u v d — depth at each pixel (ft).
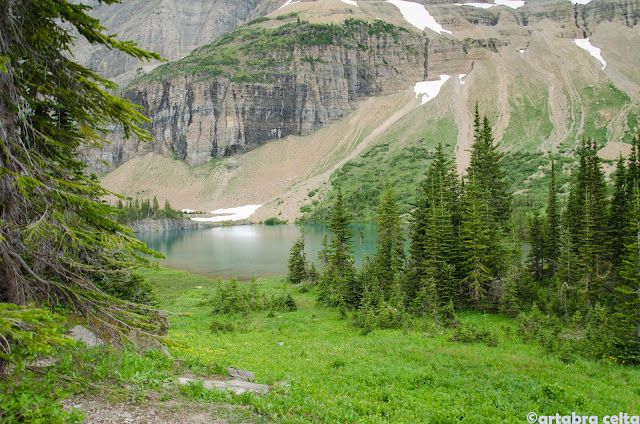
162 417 28.96
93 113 29.66
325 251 169.27
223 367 45.96
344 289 143.13
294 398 37.86
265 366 62.90
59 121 30.01
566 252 143.02
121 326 30.01
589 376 62.23
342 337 96.94
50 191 26.20
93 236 27.86
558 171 606.96
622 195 139.85
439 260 139.13
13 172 23.13
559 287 130.00
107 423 26.73
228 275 244.01
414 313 122.11
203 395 33.91
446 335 92.27
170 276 236.22
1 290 24.26
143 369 36.63
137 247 28.58
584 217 135.44
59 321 29.14
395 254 157.38
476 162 172.35
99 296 29.66
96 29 27.04
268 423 31.14
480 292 134.82
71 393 28.30
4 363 25.27
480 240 138.10
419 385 53.83
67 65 27.40
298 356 73.31
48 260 27.14
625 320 82.53
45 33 26.21
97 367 33.12
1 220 22.85
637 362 71.05
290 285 197.67
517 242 156.76
